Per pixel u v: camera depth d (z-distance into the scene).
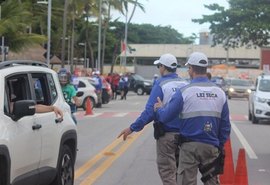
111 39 104.88
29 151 7.89
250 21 64.88
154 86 8.73
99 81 36.69
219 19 66.50
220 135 7.42
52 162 8.88
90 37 84.31
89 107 30.34
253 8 65.25
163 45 121.19
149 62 123.12
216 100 7.29
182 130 7.34
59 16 56.94
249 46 71.00
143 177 12.04
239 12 65.06
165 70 8.86
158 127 8.59
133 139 18.91
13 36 31.27
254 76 88.19
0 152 6.96
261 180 11.98
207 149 7.24
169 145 8.59
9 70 8.02
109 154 15.43
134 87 61.66
